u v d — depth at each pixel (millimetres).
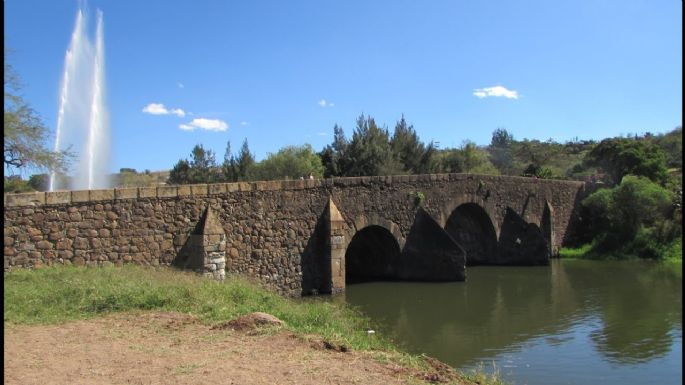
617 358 13516
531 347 14484
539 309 19547
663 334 15883
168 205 15867
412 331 16188
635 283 25625
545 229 36750
